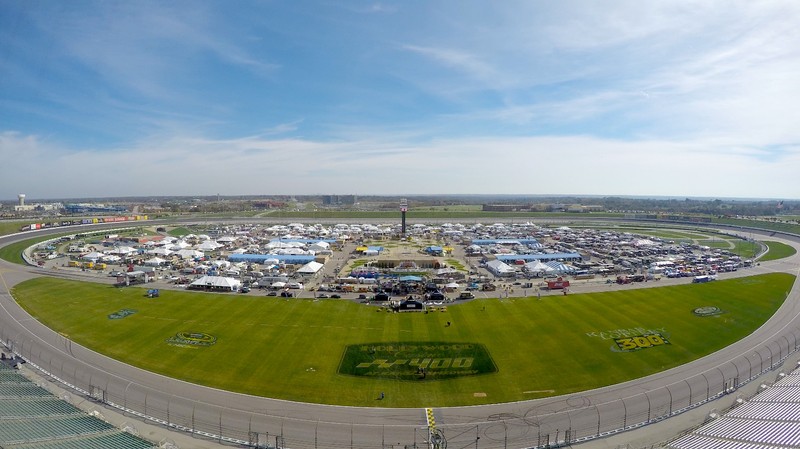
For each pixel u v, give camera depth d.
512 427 51.28
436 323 84.00
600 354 70.81
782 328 82.69
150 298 100.00
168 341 74.62
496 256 158.50
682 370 66.00
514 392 59.28
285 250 171.88
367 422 52.06
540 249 180.75
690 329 81.44
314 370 64.56
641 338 76.94
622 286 113.62
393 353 70.38
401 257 157.00
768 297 101.44
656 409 55.28
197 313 89.25
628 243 192.62
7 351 69.25
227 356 68.94
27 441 40.44
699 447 43.91
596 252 173.62
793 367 67.19
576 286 114.38
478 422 52.31
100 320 84.50
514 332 79.38
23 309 91.12
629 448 46.78
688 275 125.00
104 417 51.03
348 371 64.38
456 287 110.56
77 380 60.53
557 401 57.16
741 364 68.06
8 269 133.75
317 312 90.50
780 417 48.22
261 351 70.88
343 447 47.38
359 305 95.88
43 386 57.66
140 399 56.03
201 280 111.50
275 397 57.34
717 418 52.38
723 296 102.12
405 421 52.41
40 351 69.75
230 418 52.34
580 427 51.22
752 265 140.50
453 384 61.16
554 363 67.56
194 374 63.19
